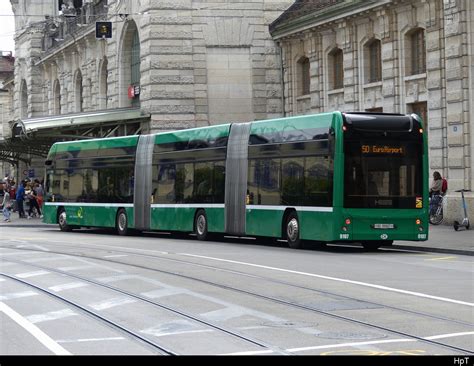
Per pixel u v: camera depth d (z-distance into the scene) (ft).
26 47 277.85
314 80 150.61
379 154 85.15
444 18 115.44
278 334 40.06
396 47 127.54
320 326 42.24
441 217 116.16
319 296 53.06
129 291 55.98
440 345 37.14
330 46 145.69
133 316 45.91
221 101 168.25
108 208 123.34
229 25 168.04
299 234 88.94
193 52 167.53
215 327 42.14
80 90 235.81
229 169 100.48
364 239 84.43
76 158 131.95
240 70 168.55
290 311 47.19
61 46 237.25
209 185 103.91
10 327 42.65
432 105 119.24
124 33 186.70
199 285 58.85
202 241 104.99
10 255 85.05
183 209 108.58
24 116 287.28
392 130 85.56
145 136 118.01
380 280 61.36
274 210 92.53
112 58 194.08
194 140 107.55
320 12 143.95
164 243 101.40
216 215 102.37
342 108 142.72
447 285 58.39
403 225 85.71
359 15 134.51
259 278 62.59
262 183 94.79
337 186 83.66
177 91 166.91
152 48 166.81
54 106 259.80
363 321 43.68
